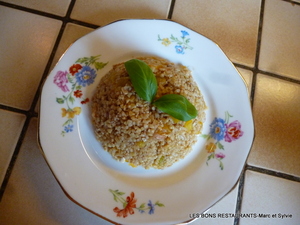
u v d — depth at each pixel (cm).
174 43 21
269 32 25
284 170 21
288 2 26
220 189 18
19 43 21
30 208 18
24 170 18
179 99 16
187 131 18
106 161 18
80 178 17
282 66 24
